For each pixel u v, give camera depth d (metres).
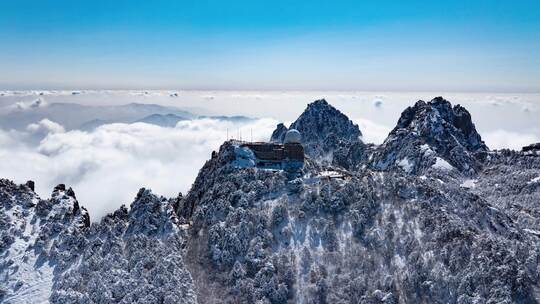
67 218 142.12
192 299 109.12
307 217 133.50
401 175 152.38
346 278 115.00
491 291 105.62
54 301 110.00
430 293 110.12
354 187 142.38
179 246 129.12
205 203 146.38
